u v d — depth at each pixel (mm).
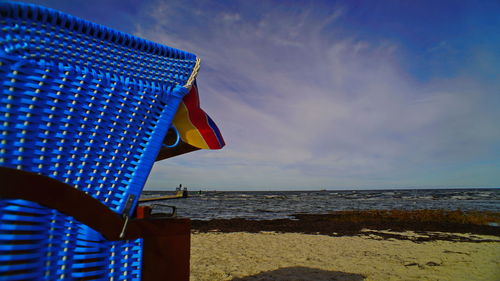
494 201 47875
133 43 1509
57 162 1306
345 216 21328
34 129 1249
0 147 1174
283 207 38219
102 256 1401
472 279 5008
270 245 9195
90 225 1343
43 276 1231
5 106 1188
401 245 9336
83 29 1373
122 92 1497
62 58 1345
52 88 1299
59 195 1263
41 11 1246
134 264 1510
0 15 1186
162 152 2408
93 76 1412
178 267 1676
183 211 30000
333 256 7324
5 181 1139
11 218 1149
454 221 17391
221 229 14367
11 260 1153
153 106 1592
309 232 13164
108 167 1446
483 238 11211
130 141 1520
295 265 6156
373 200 57188
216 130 1886
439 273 5434
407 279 4961
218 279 4906
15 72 1213
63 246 1289
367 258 7055
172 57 1656
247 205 43562
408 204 41594
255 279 4891
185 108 1774
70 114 1345
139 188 1514
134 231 1516
